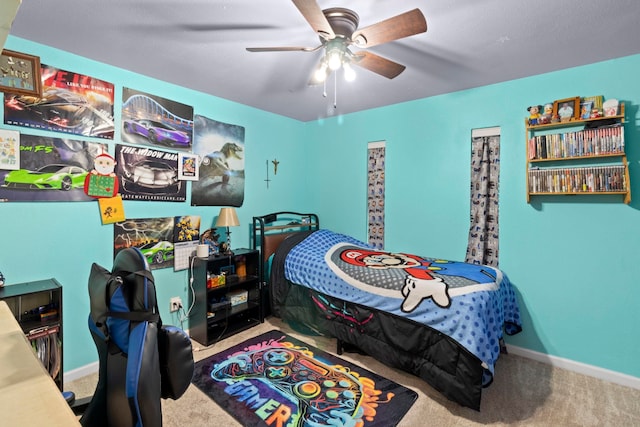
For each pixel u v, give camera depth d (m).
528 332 2.59
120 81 2.39
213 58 2.21
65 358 2.17
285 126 3.85
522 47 2.03
